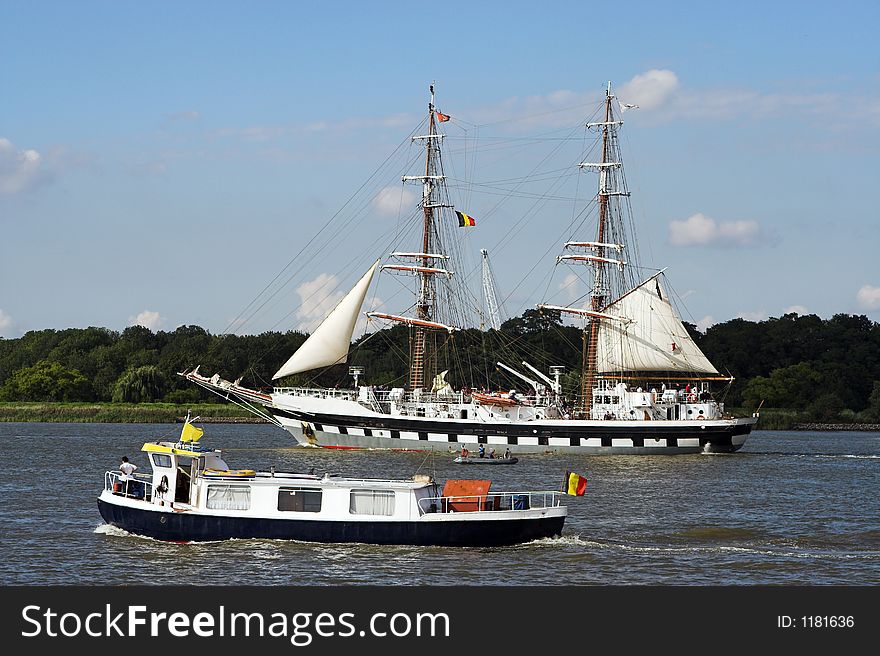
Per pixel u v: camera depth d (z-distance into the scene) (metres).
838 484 108.12
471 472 114.88
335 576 56.72
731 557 63.28
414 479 64.62
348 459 130.75
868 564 61.72
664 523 76.81
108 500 66.38
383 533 62.56
